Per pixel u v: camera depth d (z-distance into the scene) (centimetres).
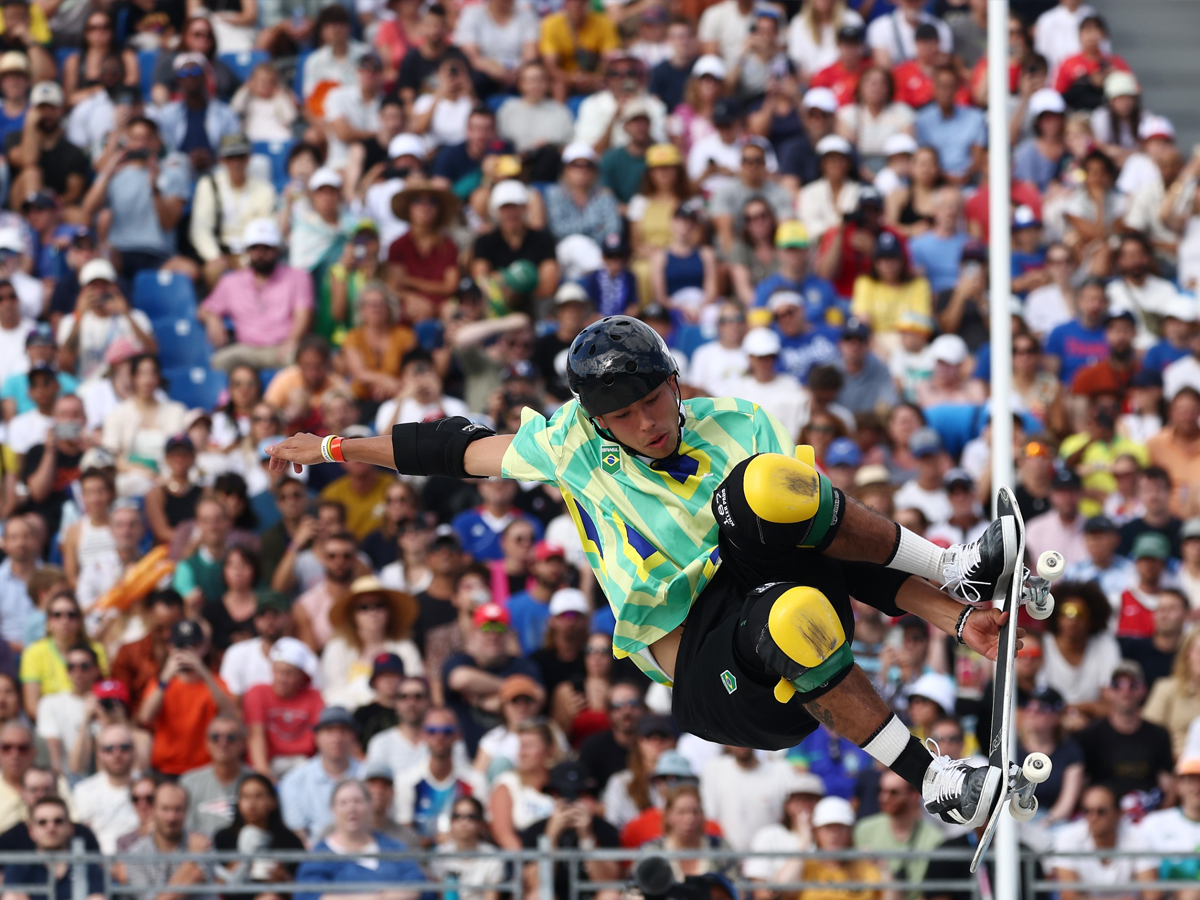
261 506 3947
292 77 5656
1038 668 3462
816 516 1295
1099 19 5819
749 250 4881
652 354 1310
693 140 5453
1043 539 3934
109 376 4375
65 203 4994
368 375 4394
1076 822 3206
